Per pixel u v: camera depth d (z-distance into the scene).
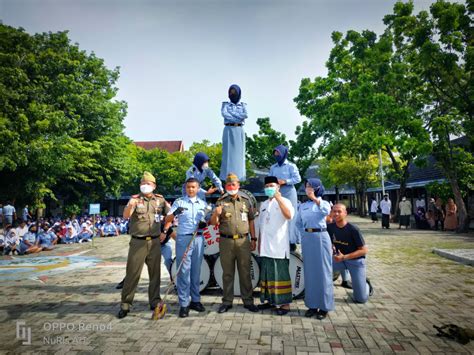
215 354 3.38
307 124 27.14
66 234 15.13
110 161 21.36
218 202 4.87
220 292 5.86
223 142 6.20
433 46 13.87
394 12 15.71
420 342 3.65
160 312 4.50
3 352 3.49
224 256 4.82
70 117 17.84
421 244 11.68
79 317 4.59
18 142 14.00
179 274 4.65
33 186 16.55
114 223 19.38
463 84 15.18
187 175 5.85
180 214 4.89
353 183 32.38
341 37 21.61
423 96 17.34
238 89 6.11
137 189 34.47
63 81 16.66
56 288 6.36
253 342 3.68
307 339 3.75
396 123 16.41
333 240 5.25
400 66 16.58
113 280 7.07
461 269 7.52
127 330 4.07
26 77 14.95
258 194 28.70
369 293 5.32
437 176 20.48
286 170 5.70
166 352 3.44
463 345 3.56
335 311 4.75
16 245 11.79
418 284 6.25
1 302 5.39
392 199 30.98
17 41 16.42
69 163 16.75
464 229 15.15
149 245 4.76
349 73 21.05
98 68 21.00
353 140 21.62
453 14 13.51
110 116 20.69
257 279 5.46
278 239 4.65
